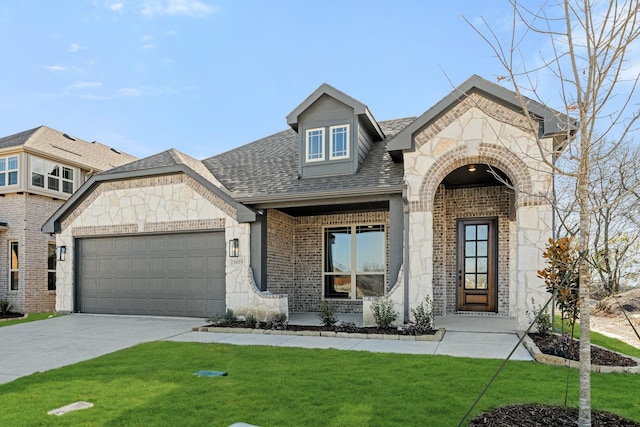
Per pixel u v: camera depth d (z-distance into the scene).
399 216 10.17
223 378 5.73
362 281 13.27
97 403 4.80
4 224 17.16
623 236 14.16
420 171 9.92
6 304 16.34
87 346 8.47
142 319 12.05
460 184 12.23
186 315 12.23
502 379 5.48
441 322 10.59
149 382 5.61
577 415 4.06
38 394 5.20
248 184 12.48
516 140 9.17
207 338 9.09
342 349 7.63
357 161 11.55
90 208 13.52
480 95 9.57
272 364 6.49
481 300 12.26
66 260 13.67
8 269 17.23
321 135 12.04
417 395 4.84
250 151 15.73
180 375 5.93
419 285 9.66
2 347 8.53
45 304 17.64
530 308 8.83
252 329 9.81
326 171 11.83
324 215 13.73
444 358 6.74
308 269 13.78
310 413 4.35
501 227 11.98
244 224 11.54
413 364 6.34
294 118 12.16
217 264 11.99
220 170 14.22
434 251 12.01
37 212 17.52
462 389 5.05
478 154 9.48
